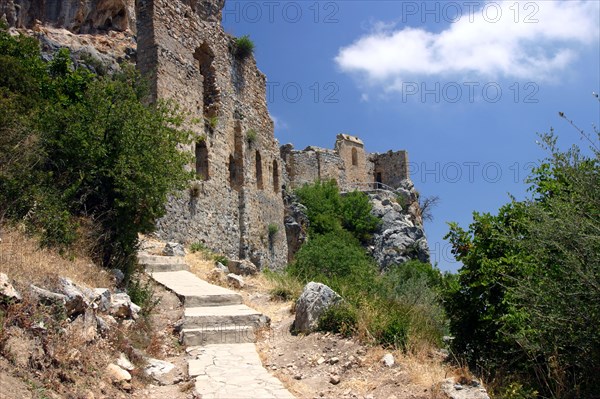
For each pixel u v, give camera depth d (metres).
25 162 11.77
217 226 24.69
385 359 8.81
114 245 12.55
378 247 41.25
